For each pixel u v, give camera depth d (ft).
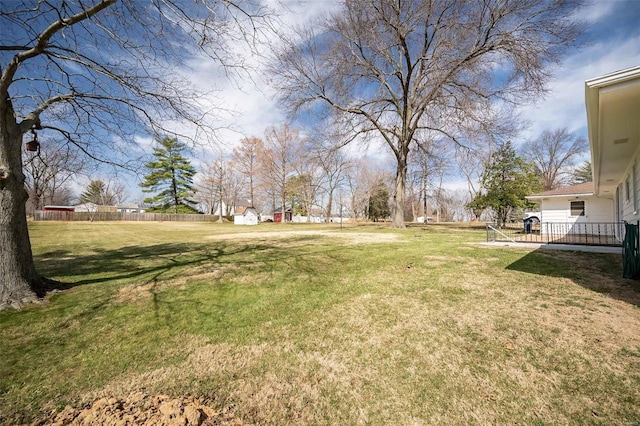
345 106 56.54
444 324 11.08
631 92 11.85
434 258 23.77
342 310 12.93
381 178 149.59
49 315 12.61
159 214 137.18
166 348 9.83
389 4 46.19
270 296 15.03
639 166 22.62
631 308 11.90
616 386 7.07
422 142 62.18
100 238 48.73
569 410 6.41
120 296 15.16
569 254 24.56
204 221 149.07
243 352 9.52
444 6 45.52
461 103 45.47
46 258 27.58
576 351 8.73
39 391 7.59
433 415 6.50
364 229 65.62
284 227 88.99
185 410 6.64
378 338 10.22
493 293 14.47
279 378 8.07
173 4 12.74
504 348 9.13
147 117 16.87
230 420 6.47
